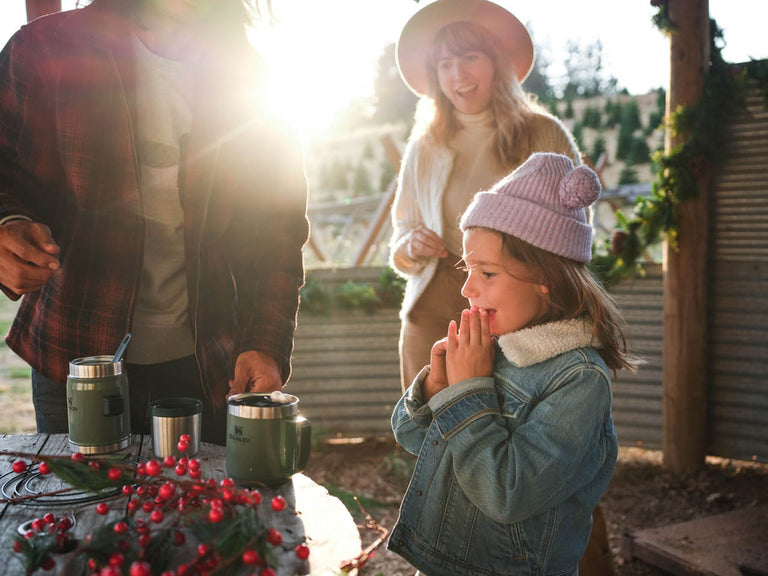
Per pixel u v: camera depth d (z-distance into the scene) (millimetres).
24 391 6133
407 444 1616
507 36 2645
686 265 4176
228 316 1908
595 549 2350
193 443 1541
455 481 1429
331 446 4793
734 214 4184
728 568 2797
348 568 1083
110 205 1749
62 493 1317
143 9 1815
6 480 1387
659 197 4141
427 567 1446
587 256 1505
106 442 1514
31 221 1564
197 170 1826
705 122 4062
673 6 4082
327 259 8891
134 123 1764
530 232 1433
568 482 1318
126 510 1222
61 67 1713
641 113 20594
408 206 2820
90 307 1755
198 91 1870
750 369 4227
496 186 1558
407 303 2707
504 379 1448
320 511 1273
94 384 1497
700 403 4262
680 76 4113
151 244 1847
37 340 1783
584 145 20031
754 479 4223
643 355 4449
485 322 1461
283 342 1798
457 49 2547
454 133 2680
